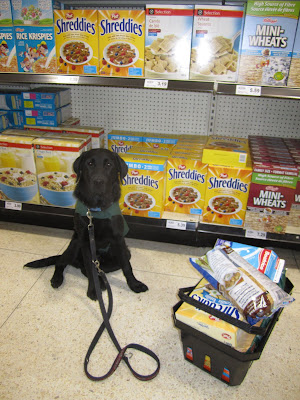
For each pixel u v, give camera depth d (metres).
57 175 2.26
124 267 1.96
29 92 2.45
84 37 1.96
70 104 2.79
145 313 1.78
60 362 1.48
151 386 1.39
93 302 1.85
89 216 1.78
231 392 1.38
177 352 1.56
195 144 2.43
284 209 2.04
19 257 2.23
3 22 2.01
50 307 1.80
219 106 2.58
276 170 1.96
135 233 2.50
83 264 2.03
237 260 1.51
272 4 1.72
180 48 1.88
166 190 2.28
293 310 1.83
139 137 2.53
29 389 1.35
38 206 2.40
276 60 1.81
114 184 1.89
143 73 1.97
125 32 1.91
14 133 2.39
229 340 1.29
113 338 1.48
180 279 2.07
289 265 2.24
